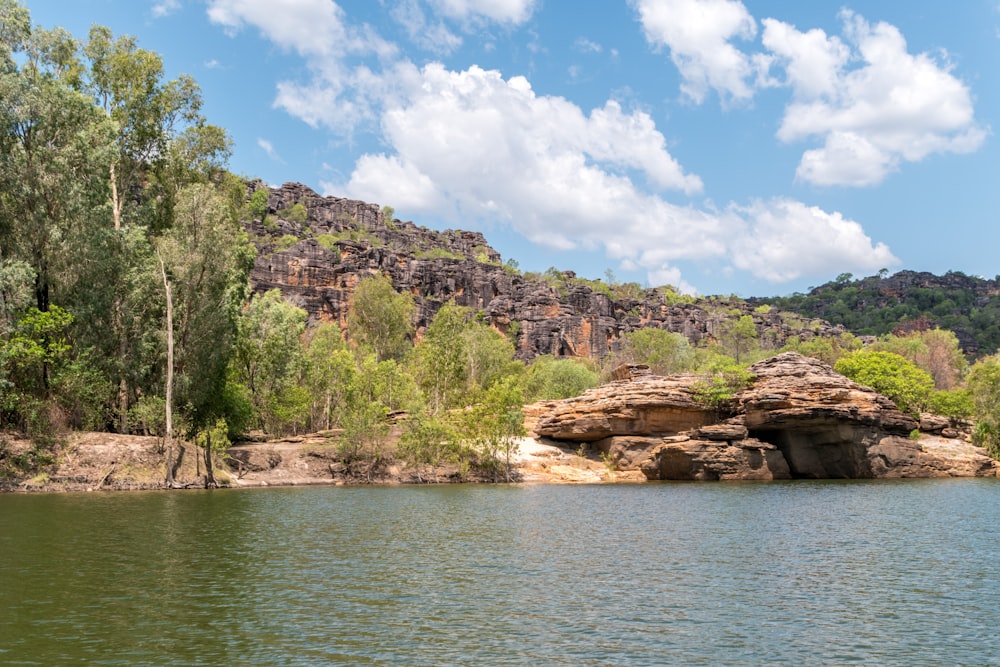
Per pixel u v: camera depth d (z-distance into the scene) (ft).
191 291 180.45
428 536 94.32
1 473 147.13
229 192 231.30
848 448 228.02
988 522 114.11
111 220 172.45
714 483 209.67
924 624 55.01
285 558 77.15
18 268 149.59
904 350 528.22
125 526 97.81
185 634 49.60
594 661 45.75
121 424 177.37
